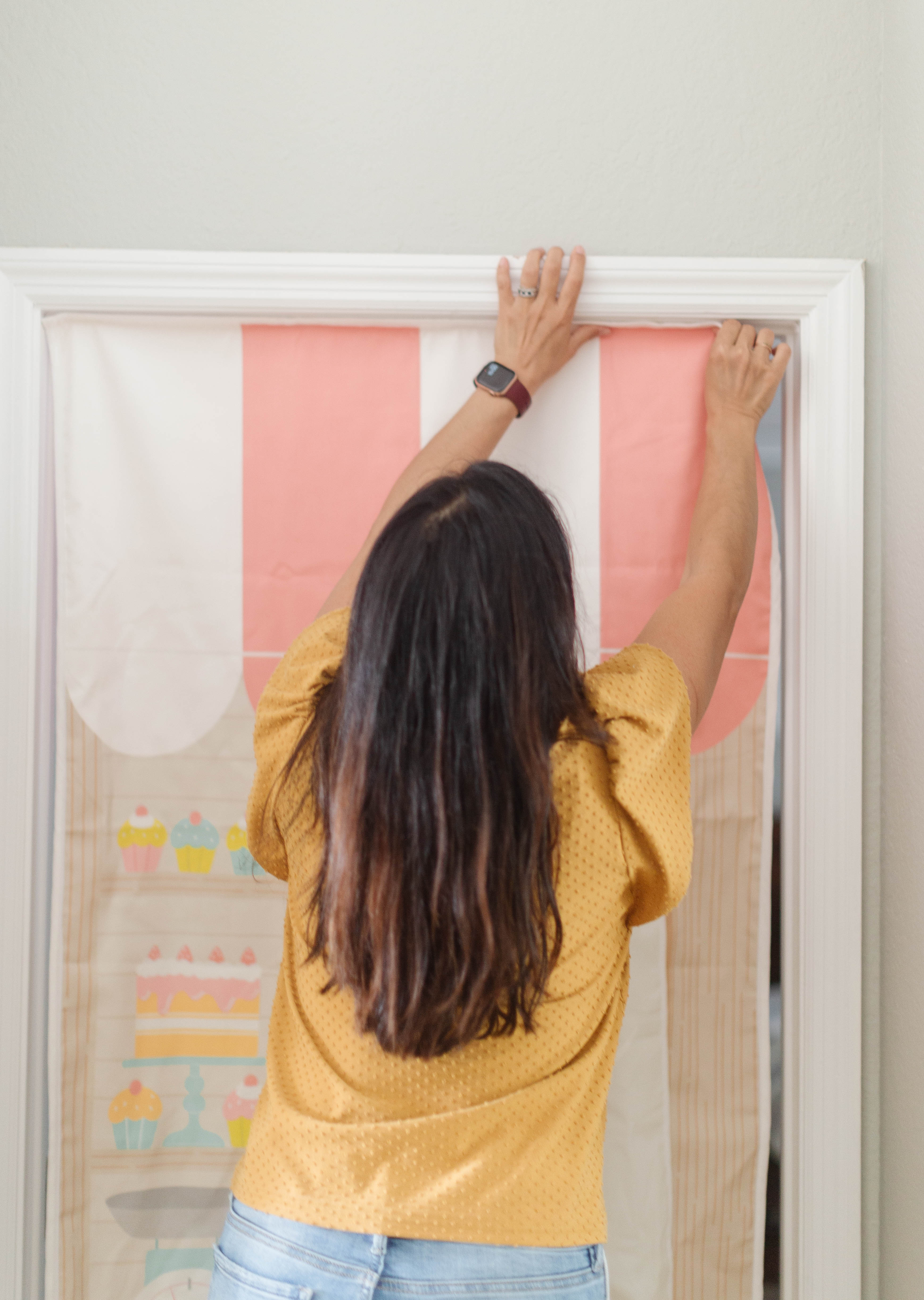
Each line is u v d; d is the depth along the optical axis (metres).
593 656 1.36
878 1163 1.34
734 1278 1.36
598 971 0.84
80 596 1.35
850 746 1.33
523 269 1.26
